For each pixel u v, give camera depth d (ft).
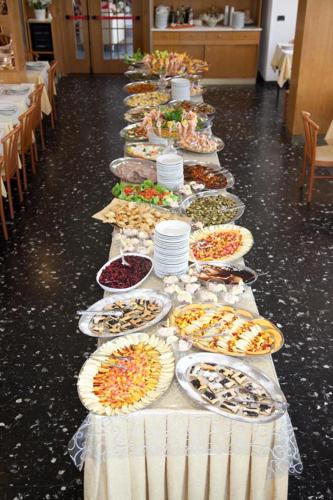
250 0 28.60
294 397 9.52
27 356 10.47
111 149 20.43
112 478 6.53
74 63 30.86
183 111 14.80
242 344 6.90
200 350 6.95
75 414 9.23
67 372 10.11
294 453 6.90
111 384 6.41
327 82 19.94
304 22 18.95
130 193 10.82
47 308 11.76
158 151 13.23
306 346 10.66
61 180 17.87
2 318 11.48
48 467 8.34
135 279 8.21
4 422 9.08
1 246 14.08
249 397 6.27
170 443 6.37
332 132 16.81
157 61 19.25
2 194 14.46
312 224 15.08
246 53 28.50
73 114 24.38
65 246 14.03
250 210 15.79
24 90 18.99
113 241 9.38
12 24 19.57
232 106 25.55
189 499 6.75
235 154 19.90
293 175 18.15
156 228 8.13
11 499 7.89
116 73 31.01
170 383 6.42
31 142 17.98
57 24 29.04
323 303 11.87
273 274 12.82
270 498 6.80
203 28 28.04
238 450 6.39
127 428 6.25
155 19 28.50
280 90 28.12
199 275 8.25
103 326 7.35
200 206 10.44
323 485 8.05
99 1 29.22
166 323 7.31
